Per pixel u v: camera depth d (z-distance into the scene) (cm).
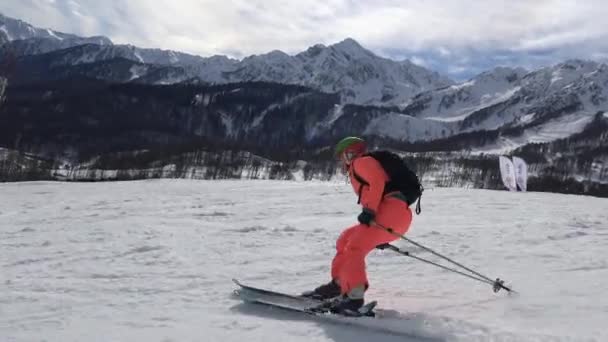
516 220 895
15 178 5388
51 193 1580
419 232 739
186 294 411
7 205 1215
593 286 409
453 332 303
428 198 1394
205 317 349
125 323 336
